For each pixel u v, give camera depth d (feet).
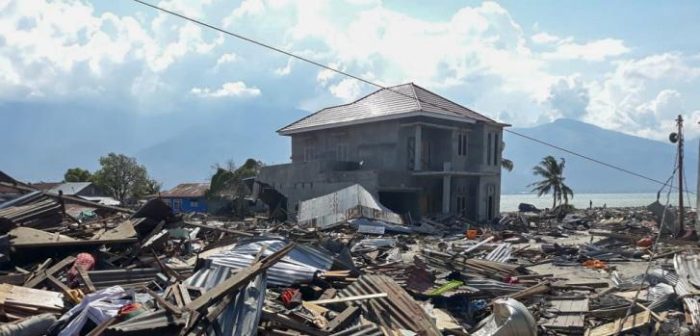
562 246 75.56
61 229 45.83
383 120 120.06
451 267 51.67
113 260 39.65
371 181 109.29
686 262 48.67
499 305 30.37
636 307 36.73
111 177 207.72
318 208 94.89
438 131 125.90
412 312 31.17
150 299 27.14
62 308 27.12
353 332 27.35
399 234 88.53
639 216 151.94
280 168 130.41
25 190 58.13
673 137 97.25
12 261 36.47
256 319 25.64
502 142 134.82
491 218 130.72
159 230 48.29
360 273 39.78
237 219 124.47
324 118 138.10
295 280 35.40
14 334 22.77
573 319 35.76
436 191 124.77
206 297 25.68
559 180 218.38
